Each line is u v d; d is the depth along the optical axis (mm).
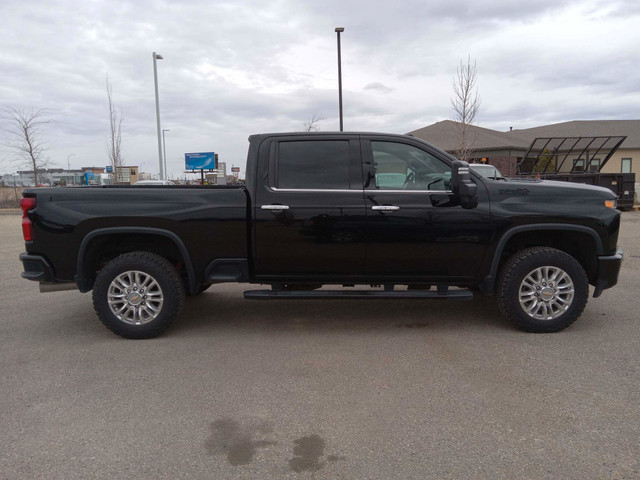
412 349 4359
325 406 3295
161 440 2889
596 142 34062
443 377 3732
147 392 3531
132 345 4559
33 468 2615
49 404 3354
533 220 4574
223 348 4453
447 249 4617
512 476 2506
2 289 7031
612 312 5430
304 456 2717
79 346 4539
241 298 6395
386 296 4730
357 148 4695
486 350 4293
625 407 3213
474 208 4570
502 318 5301
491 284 4691
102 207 4586
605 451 2713
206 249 4656
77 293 6793
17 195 27688
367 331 4906
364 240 4594
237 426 3049
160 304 4656
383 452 2742
